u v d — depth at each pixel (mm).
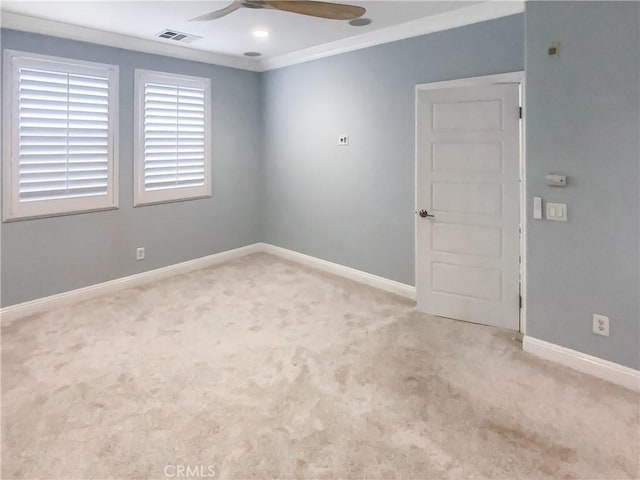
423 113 3562
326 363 2812
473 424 2170
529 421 2191
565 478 1807
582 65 2508
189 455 1955
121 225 4293
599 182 2514
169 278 4711
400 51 3869
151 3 3158
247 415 2248
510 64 3174
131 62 4188
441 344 3092
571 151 2604
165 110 4531
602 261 2547
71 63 3746
